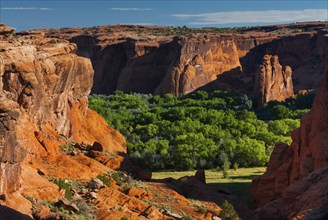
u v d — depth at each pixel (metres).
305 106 132.12
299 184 41.66
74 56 54.47
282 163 50.84
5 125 26.50
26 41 45.25
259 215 42.22
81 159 44.69
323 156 44.31
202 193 47.38
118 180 42.84
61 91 49.91
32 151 39.75
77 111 55.06
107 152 52.16
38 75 43.16
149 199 40.56
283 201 41.72
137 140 87.69
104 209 33.97
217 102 142.38
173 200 41.78
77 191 36.69
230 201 47.75
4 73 38.44
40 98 43.72
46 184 34.09
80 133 54.94
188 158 70.94
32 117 43.12
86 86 57.28
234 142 77.19
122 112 118.69
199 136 80.56
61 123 50.12
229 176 66.81
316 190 37.69
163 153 72.75
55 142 45.44
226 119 105.19
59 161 41.69
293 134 51.25
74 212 31.39
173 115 110.88
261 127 98.94
